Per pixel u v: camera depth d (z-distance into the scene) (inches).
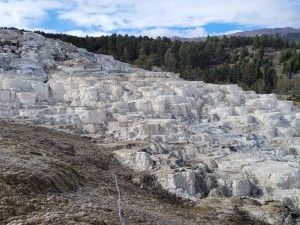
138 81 1499.8
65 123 1102.4
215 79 3048.7
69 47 1882.4
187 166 918.4
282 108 1509.6
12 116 1091.9
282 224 743.7
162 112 1256.2
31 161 629.3
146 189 796.6
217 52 3833.7
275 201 839.7
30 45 1739.7
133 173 854.5
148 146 989.2
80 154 869.8
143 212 590.9
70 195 576.4
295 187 885.8
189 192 834.8
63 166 665.6
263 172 898.7
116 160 901.8
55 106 1195.3
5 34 1736.0
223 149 1048.8
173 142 1051.9
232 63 3789.4
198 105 1369.3
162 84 1465.3
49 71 1598.2
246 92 1627.7
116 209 553.0
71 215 473.4
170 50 3499.0
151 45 3398.1
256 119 1326.3
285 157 1066.1
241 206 780.6
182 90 1392.7
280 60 3831.2
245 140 1144.8
